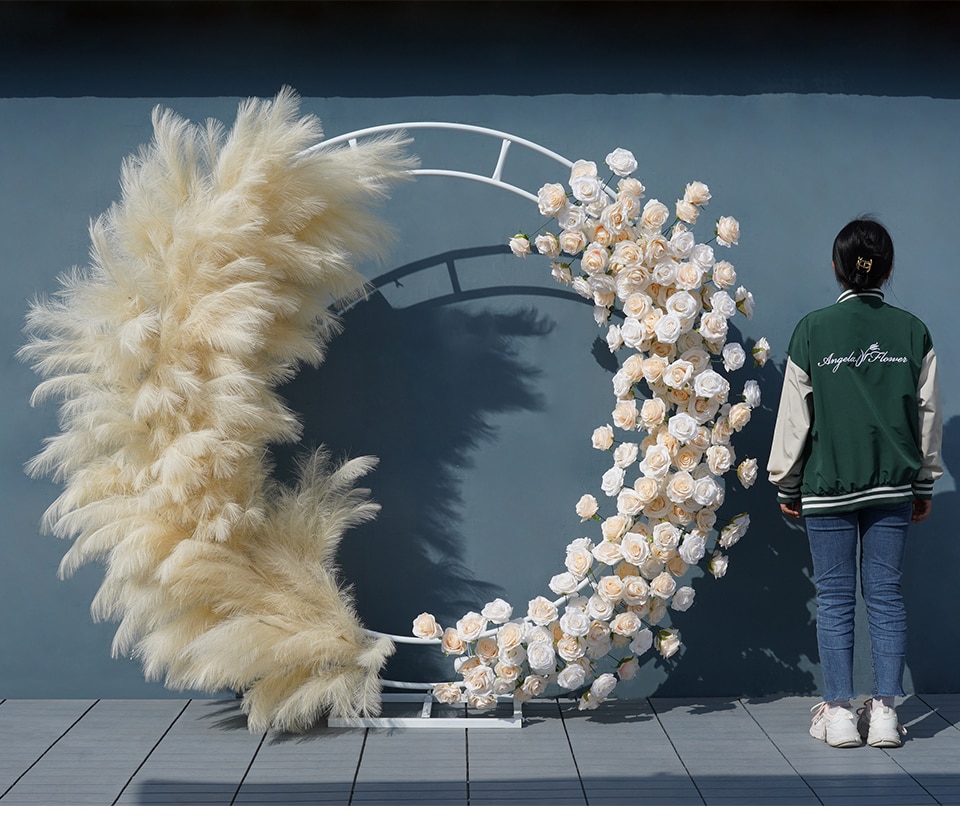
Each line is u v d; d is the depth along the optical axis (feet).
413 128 12.64
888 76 12.78
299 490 12.60
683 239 11.61
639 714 12.13
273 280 11.47
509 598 12.77
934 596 12.80
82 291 11.25
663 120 12.70
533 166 12.67
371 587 12.76
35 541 12.62
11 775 10.21
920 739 11.22
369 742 11.19
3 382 12.58
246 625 10.96
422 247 12.71
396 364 12.75
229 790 9.84
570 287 12.72
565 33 12.65
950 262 12.83
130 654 12.61
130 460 11.21
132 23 12.59
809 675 12.84
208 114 12.62
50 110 12.59
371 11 12.63
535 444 12.78
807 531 12.32
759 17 12.71
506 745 11.09
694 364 11.69
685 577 12.84
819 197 12.76
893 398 11.03
